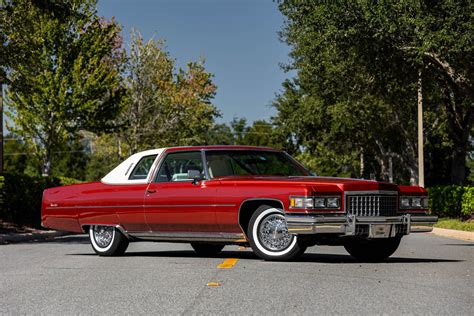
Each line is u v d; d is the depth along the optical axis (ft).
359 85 105.50
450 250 47.06
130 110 145.07
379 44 78.13
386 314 20.74
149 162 40.04
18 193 74.79
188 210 37.14
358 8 74.69
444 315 20.59
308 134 152.56
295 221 33.32
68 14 77.00
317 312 21.07
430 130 148.56
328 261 35.65
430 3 73.00
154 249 47.16
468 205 88.79
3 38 73.41
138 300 23.58
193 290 25.49
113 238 40.57
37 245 53.72
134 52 144.97
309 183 34.09
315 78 117.50
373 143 164.66
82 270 32.48
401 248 49.14
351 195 34.04
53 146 115.65
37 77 105.40
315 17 77.46
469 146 164.66
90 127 113.39
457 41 69.72
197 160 38.04
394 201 35.76
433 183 172.14
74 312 21.70
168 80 149.89
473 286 26.55
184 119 154.81
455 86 89.56
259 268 31.63
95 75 109.19
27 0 75.46
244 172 37.45
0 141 75.15
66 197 42.83
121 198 39.93
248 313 21.02
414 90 95.55
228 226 36.06
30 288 26.94
